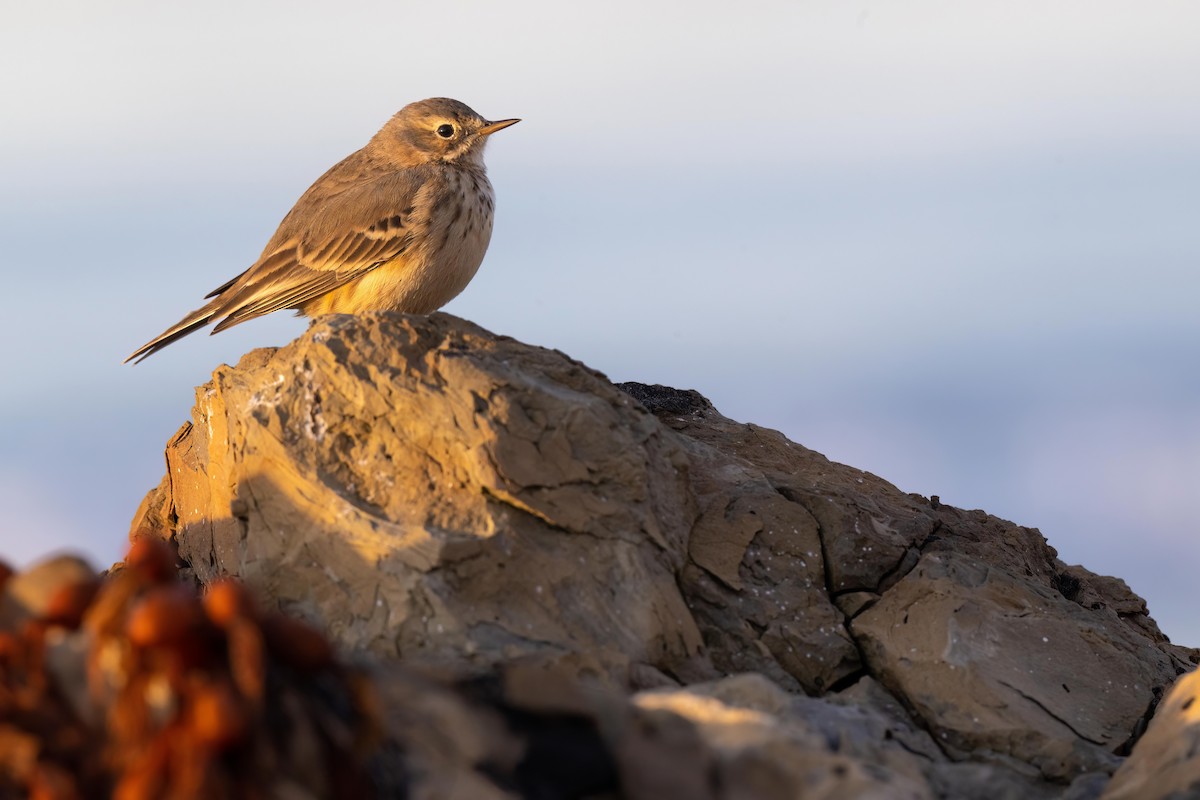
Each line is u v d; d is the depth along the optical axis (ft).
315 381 37.99
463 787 24.04
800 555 39.75
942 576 39.47
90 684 22.41
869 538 40.63
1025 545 46.78
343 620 34.83
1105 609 45.16
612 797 24.47
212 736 20.65
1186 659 46.29
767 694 29.35
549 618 34.58
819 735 28.43
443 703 25.32
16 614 24.67
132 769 20.98
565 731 25.26
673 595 36.58
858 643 38.11
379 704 23.02
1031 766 34.55
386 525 35.24
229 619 21.54
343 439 37.35
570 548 35.81
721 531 39.83
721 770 24.89
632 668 33.58
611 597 35.35
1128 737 35.70
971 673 36.24
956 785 30.14
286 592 35.99
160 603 21.34
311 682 23.70
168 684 21.16
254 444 37.73
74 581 23.93
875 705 36.19
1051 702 36.22
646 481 37.68
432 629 33.53
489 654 32.94
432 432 36.42
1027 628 38.17
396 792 23.84
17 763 21.68
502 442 36.04
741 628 37.91
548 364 40.24
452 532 34.99
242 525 37.83
